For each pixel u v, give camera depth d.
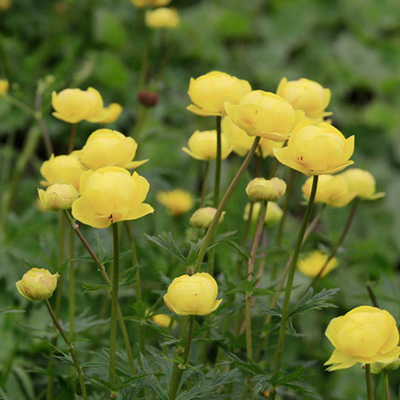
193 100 1.27
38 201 1.76
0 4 2.31
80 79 1.94
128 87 2.38
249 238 1.46
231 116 1.24
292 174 1.38
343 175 1.40
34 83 2.14
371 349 1.21
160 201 1.84
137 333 1.50
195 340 1.27
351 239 2.25
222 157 1.36
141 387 1.27
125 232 1.66
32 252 1.59
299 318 1.63
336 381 1.58
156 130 1.76
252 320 1.53
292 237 1.79
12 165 2.23
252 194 1.28
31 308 1.58
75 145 2.21
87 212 1.20
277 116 1.23
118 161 1.25
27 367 1.52
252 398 1.27
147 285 1.56
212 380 1.27
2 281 1.58
